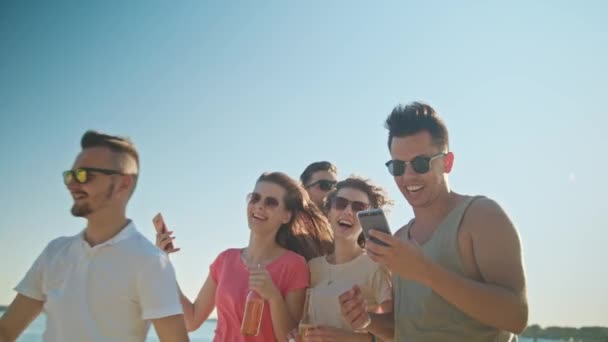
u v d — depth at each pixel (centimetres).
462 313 256
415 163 272
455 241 258
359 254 398
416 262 226
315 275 405
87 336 235
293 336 350
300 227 434
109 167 251
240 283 394
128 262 244
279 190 420
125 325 241
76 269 245
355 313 282
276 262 399
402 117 279
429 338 263
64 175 253
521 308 232
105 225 252
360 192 401
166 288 247
